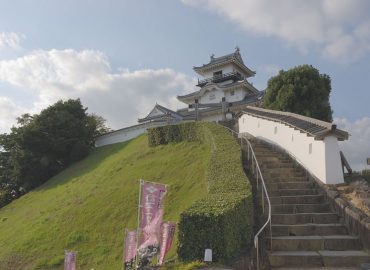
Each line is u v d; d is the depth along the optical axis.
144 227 7.62
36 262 14.44
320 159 11.53
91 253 14.02
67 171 33.44
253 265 7.74
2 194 34.62
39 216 20.45
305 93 21.03
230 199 8.38
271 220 9.77
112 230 15.20
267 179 12.48
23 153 35.00
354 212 9.20
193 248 6.98
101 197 18.89
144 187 7.77
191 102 51.91
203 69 54.41
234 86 47.12
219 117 41.69
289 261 8.28
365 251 8.55
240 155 13.57
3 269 14.65
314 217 9.96
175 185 16.27
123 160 25.50
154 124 35.12
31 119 37.00
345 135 11.36
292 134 14.29
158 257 7.47
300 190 11.46
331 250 8.75
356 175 12.28
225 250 6.91
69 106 39.66
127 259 8.16
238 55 53.72
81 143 36.34
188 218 7.09
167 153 22.16
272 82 22.61
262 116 17.84
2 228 21.86
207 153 18.48
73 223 16.88
